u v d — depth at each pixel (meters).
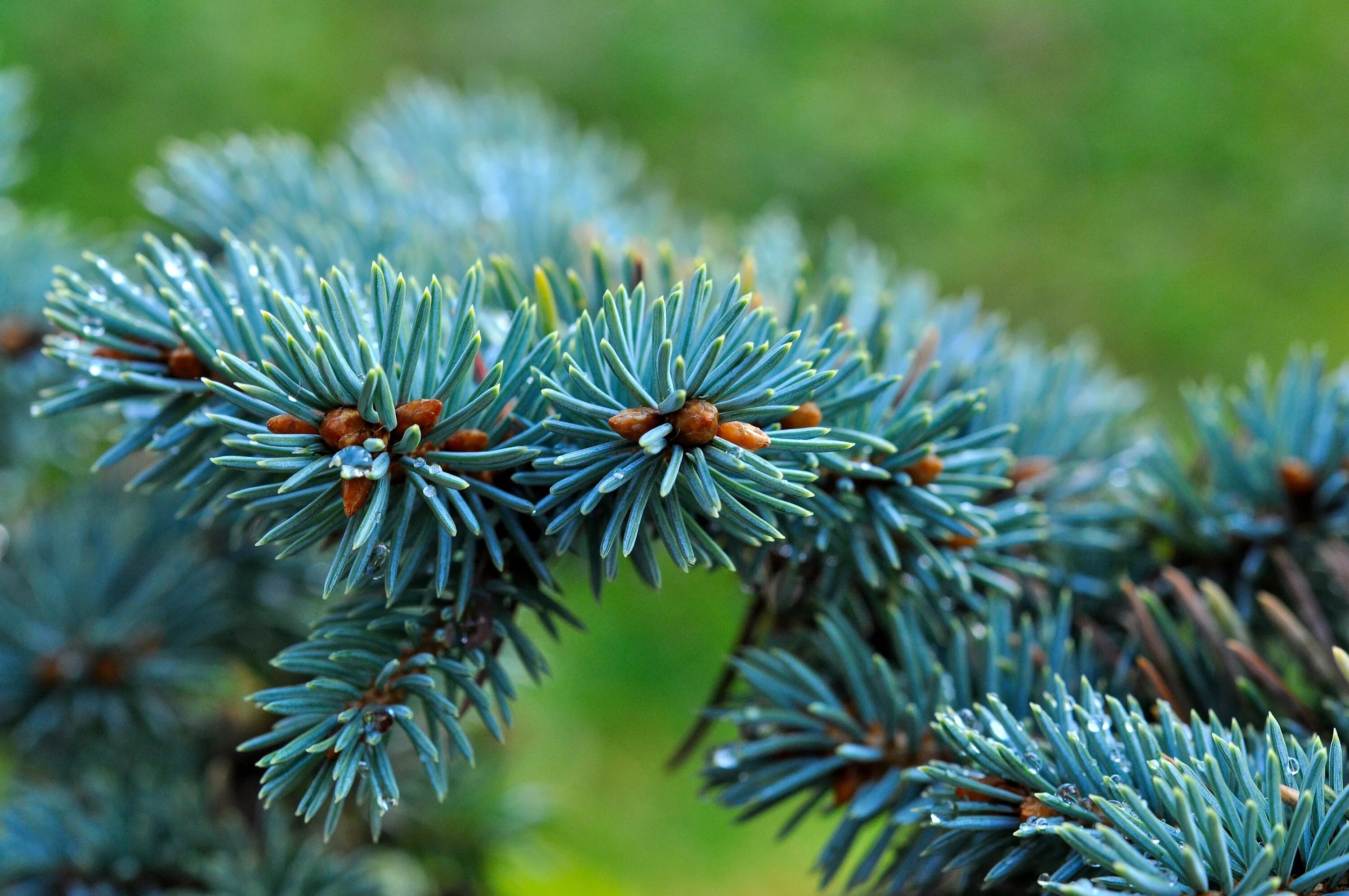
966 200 1.72
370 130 0.68
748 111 1.81
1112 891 0.44
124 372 0.47
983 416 0.52
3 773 0.70
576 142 0.69
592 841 1.15
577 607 1.10
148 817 0.56
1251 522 0.51
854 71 1.88
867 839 0.87
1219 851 0.43
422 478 0.45
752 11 1.93
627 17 1.89
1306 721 0.48
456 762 0.64
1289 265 1.64
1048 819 0.45
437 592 0.45
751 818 0.49
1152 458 0.52
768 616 0.51
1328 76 1.86
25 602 0.57
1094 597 0.52
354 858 0.57
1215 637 0.49
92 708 0.56
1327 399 0.52
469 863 0.65
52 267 0.57
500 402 0.46
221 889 0.55
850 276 0.56
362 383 0.45
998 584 0.49
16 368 0.56
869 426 0.48
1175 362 1.54
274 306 0.46
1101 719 0.46
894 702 0.48
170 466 0.47
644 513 0.46
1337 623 0.52
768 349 0.46
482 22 1.87
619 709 1.26
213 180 0.57
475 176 0.61
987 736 0.48
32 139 1.52
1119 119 1.83
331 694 0.46
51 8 1.66
